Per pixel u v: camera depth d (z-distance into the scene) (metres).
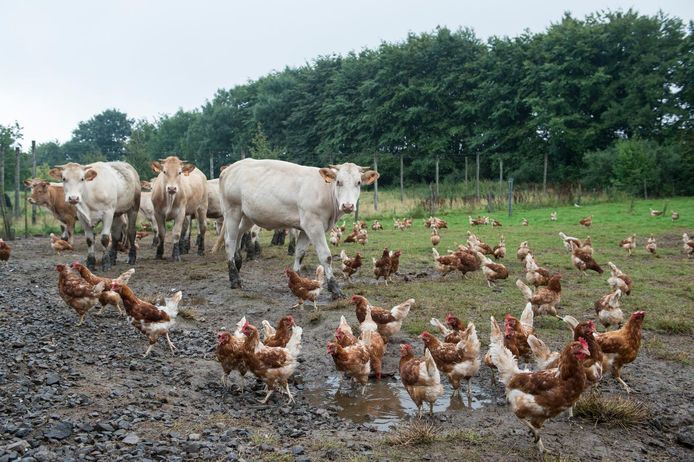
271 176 13.27
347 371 7.50
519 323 7.92
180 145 90.94
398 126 65.25
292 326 7.78
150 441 5.47
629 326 7.39
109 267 16.47
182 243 20.59
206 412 6.56
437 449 5.72
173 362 8.45
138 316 8.52
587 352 5.39
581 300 12.21
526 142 56.94
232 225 13.99
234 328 10.59
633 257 18.00
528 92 57.94
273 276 15.54
